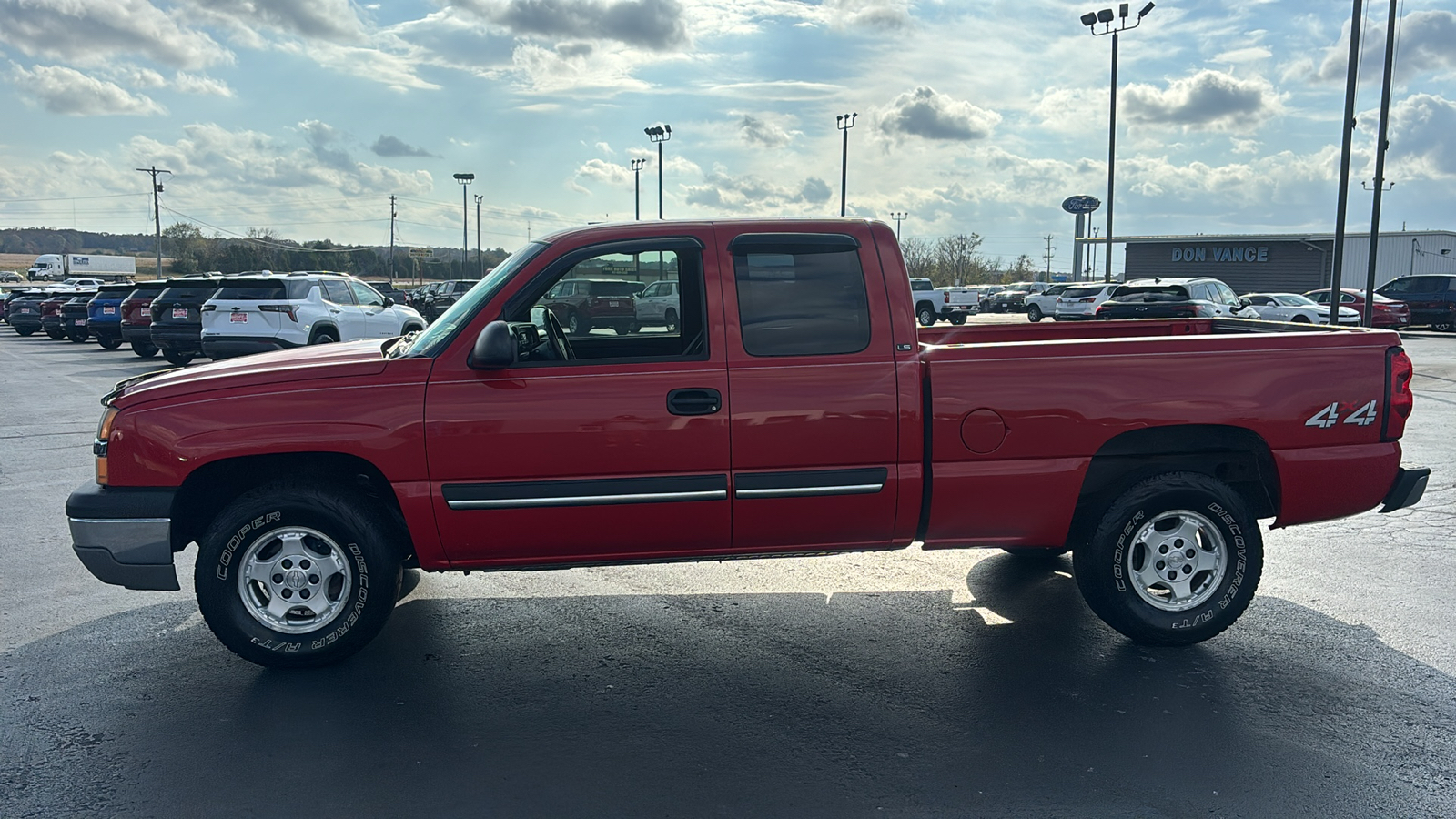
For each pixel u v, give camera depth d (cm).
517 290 438
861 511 446
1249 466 495
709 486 435
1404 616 517
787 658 466
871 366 439
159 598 555
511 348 414
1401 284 3222
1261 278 5366
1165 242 5625
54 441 1082
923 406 443
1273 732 384
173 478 427
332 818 324
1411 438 1073
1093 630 501
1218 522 463
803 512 444
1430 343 2647
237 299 1694
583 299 479
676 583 587
